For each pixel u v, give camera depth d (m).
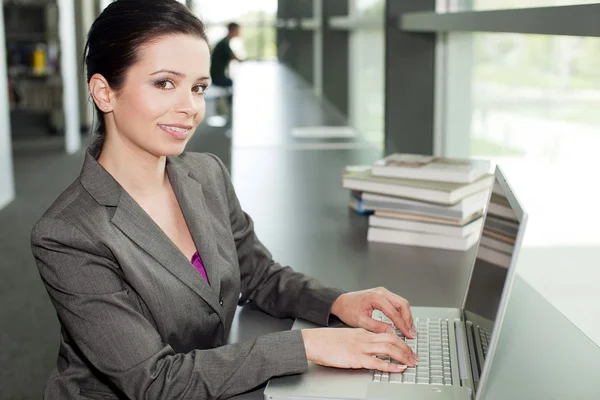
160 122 1.32
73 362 1.38
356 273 1.87
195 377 1.25
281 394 1.23
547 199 2.38
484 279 1.36
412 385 1.25
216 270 1.44
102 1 9.27
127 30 1.29
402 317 1.49
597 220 2.01
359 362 1.29
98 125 1.40
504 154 2.80
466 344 1.39
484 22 2.22
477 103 3.06
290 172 3.26
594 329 1.98
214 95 6.12
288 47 7.23
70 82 8.38
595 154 2.04
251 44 7.21
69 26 8.71
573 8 1.59
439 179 2.08
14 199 5.83
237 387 1.26
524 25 1.90
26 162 7.40
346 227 2.30
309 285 1.60
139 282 1.30
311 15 6.77
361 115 5.36
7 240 4.73
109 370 1.26
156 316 1.33
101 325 1.26
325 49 6.33
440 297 1.70
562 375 1.29
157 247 1.34
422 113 3.38
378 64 5.05
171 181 1.46
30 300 3.74
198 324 1.38
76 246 1.27
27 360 3.10
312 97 6.32
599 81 2.02
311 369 1.31
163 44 1.30
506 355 1.36
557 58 2.32
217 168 1.63
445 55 3.32
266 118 5.27
